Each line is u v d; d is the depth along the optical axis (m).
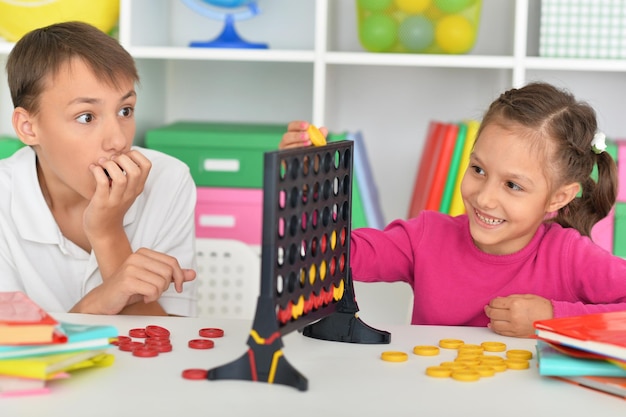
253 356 1.00
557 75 2.82
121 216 1.57
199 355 1.11
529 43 2.81
